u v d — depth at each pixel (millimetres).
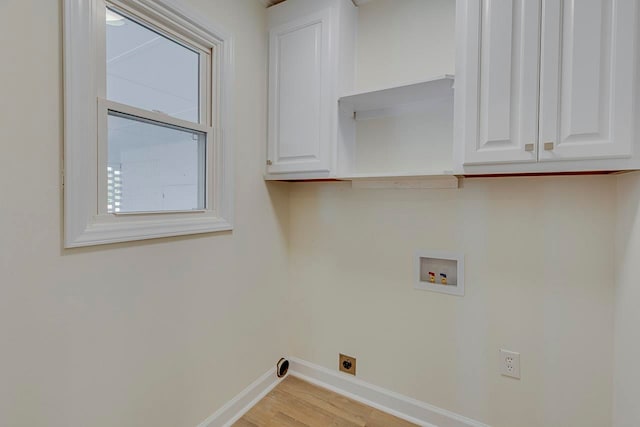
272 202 1886
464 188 1501
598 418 1266
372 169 1734
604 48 1000
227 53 1520
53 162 934
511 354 1419
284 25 1703
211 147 1495
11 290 862
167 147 1319
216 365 1533
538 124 1099
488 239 1455
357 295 1808
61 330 967
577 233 1287
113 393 1112
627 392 1114
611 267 1231
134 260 1170
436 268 1604
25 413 896
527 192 1371
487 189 1452
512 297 1412
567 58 1049
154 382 1253
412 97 1544
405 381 1674
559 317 1327
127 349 1153
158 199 1286
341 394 1843
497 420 1458
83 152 999
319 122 1596
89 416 1044
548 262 1341
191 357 1406
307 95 1633
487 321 1468
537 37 1092
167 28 1279
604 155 1007
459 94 1237
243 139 1649
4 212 845
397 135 1666
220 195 1523
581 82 1029
